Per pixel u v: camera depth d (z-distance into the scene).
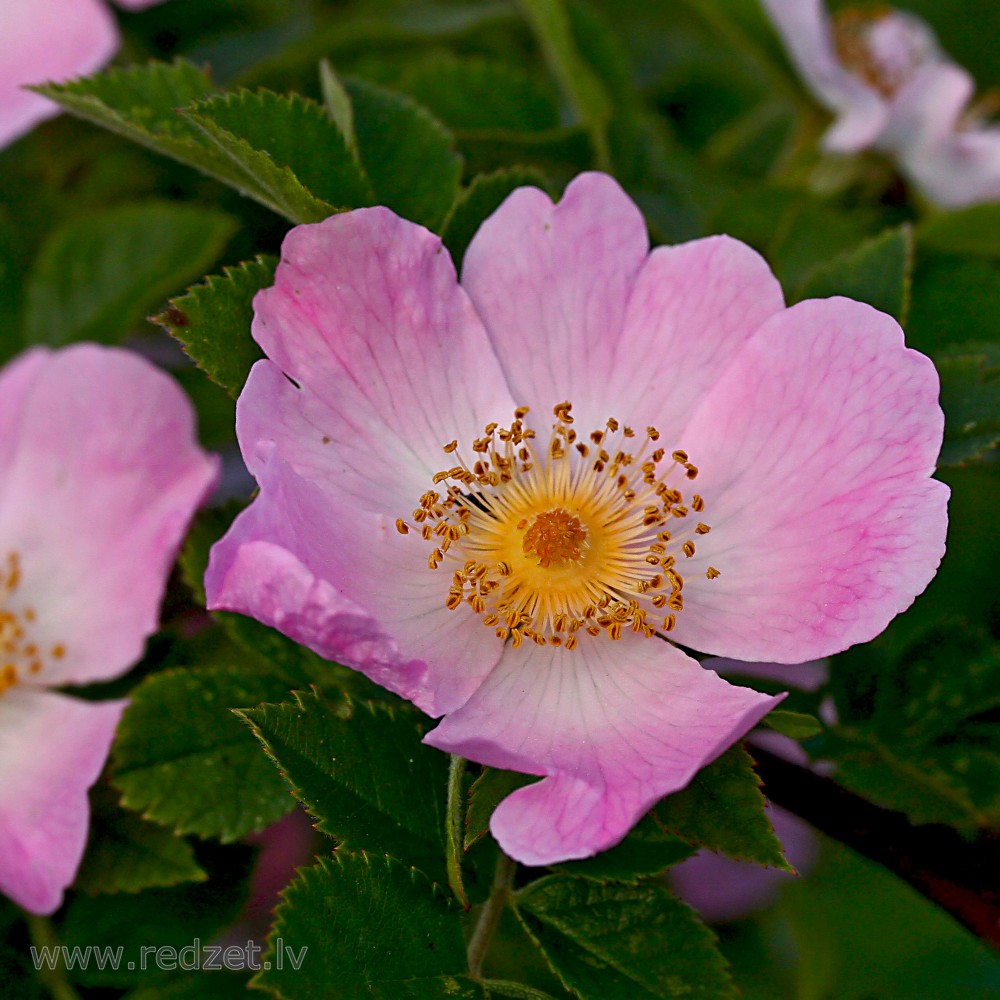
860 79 0.37
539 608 0.32
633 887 0.31
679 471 0.31
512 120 0.35
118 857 0.32
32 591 0.33
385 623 0.31
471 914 0.31
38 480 0.34
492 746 0.30
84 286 0.35
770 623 0.31
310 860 0.34
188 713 0.32
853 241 0.34
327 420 0.31
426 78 0.35
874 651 0.32
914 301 0.33
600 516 0.32
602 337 0.32
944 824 0.32
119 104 0.32
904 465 0.31
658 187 0.35
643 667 0.31
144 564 0.33
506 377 0.32
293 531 0.30
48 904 0.31
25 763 0.33
